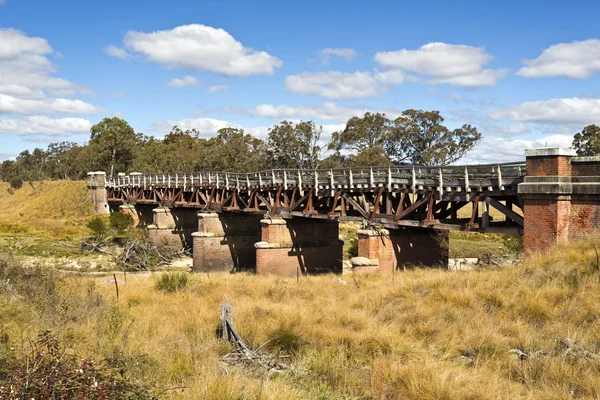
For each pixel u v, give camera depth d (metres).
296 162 80.19
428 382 8.34
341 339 11.22
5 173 122.75
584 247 15.77
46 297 13.78
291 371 9.35
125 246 46.44
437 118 77.19
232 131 110.88
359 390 8.70
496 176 19.12
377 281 20.00
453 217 22.66
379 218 24.34
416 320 12.80
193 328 12.62
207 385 7.67
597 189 16.22
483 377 8.84
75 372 6.34
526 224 17.75
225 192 41.84
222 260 41.19
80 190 78.06
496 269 18.59
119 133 97.00
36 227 64.94
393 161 78.50
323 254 33.75
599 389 8.15
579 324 11.51
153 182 56.69
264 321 13.00
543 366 9.23
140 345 10.25
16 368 6.42
